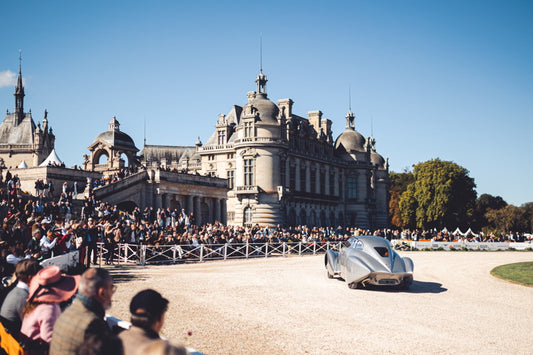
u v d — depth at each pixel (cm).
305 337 1067
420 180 8444
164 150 9762
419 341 1047
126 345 405
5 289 689
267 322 1208
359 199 8900
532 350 995
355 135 9238
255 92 7069
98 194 4009
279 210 6544
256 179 6531
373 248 1845
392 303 1522
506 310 1440
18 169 4384
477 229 9525
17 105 9494
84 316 473
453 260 3419
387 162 10406
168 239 2936
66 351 459
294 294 1661
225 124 7188
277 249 3662
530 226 9312
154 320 432
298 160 7356
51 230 1773
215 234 3412
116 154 6694
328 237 4775
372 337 1076
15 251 1165
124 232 2778
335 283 1983
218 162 7119
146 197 4588
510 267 2705
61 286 578
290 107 7619
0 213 2467
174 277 2059
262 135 6594
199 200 5253
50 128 9706
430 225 8544
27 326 552
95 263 2386
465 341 1055
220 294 1620
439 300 1603
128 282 1856
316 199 7700
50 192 3800
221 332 1092
